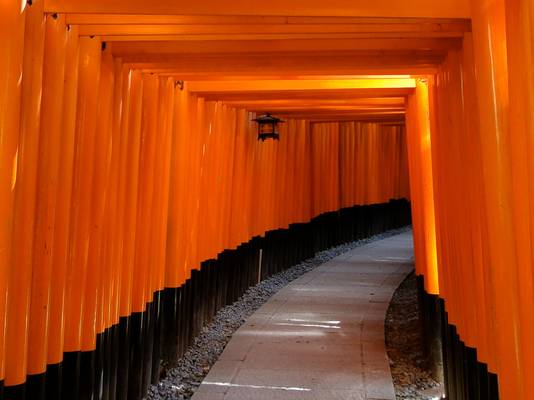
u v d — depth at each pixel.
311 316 6.29
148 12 2.49
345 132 11.90
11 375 2.29
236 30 2.72
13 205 2.29
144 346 3.98
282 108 6.30
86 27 2.87
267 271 8.31
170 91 4.24
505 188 2.14
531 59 1.65
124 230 3.62
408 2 2.45
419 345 5.24
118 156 3.37
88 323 3.04
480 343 2.73
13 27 2.10
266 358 4.79
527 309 1.86
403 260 10.12
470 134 2.62
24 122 2.35
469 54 2.62
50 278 2.61
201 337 5.53
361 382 4.21
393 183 14.13
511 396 2.10
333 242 11.32
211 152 5.61
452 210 3.26
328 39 3.02
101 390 3.21
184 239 4.86
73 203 2.93
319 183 10.59
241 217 7.00
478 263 2.72
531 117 1.67
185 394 4.12
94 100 2.95
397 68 3.56
